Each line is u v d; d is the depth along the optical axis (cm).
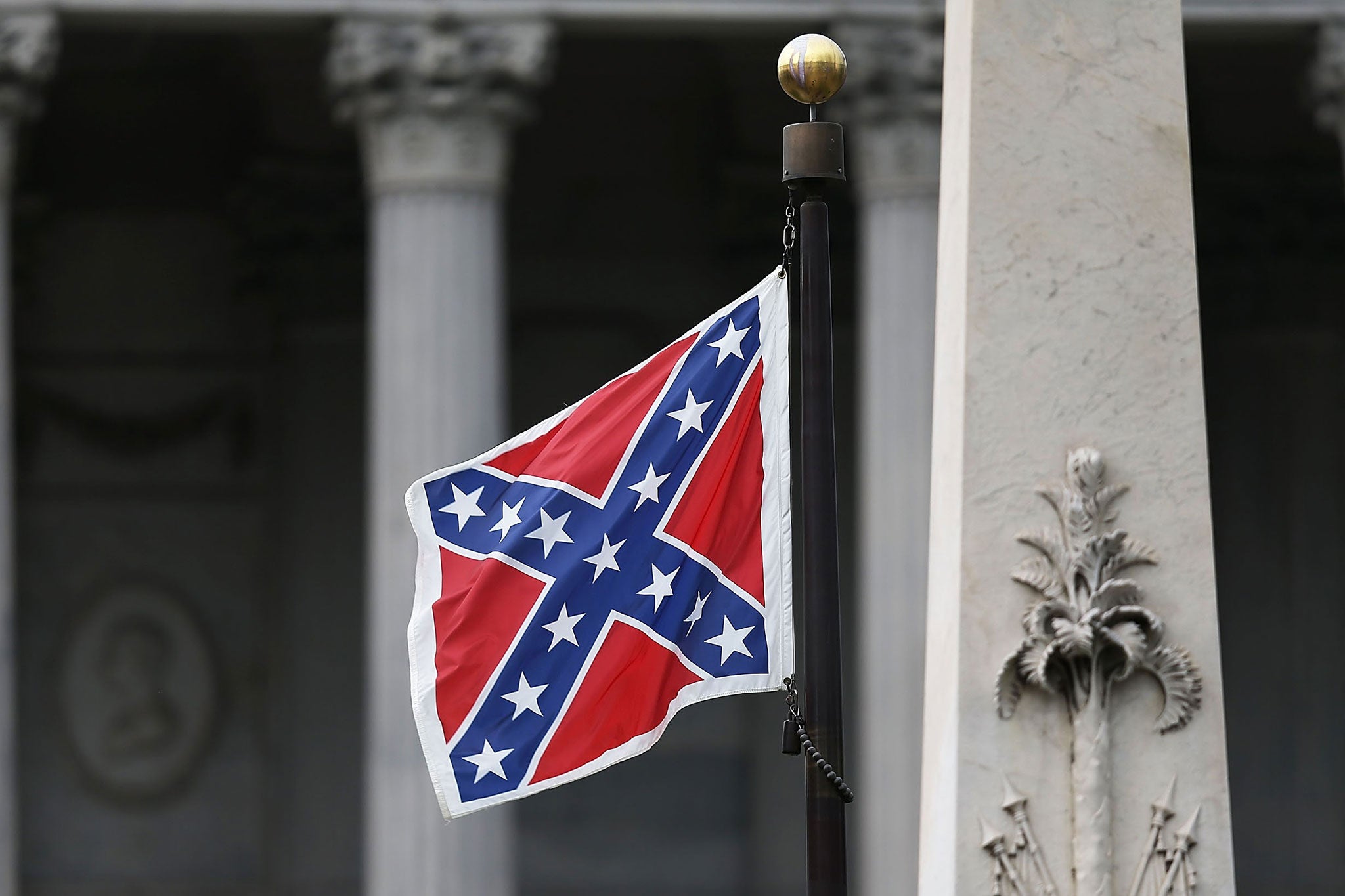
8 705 5928
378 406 5919
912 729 5784
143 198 8438
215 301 8475
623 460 2217
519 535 2194
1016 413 1894
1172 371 1894
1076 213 1902
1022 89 1905
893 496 5875
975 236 1905
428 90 5894
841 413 8000
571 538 2202
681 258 8344
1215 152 7925
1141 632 1872
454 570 2195
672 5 5966
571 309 8350
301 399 8331
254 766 8444
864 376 6016
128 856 8394
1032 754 1883
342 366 8319
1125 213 1900
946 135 2041
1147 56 1906
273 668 8425
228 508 8494
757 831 8288
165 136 8356
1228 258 8144
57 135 8306
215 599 8475
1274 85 7600
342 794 8275
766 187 8062
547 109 8106
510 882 5847
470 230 5916
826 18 5947
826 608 2028
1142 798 1888
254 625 8488
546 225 8338
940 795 1936
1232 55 7325
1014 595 1888
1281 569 8150
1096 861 1867
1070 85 1905
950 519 1927
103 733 8419
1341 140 6006
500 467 2217
